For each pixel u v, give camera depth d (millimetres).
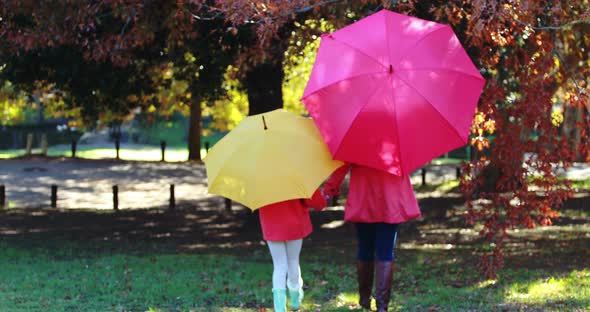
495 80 10898
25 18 14914
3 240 16250
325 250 15453
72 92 19172
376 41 7113
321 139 7582
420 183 31984
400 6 10594
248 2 10234
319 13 12289
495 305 8781
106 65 17359
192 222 21125
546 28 10062
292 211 7676
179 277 11320
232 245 16500
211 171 7570
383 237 7633
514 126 11281
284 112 7871
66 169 35906
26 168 35531
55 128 62906
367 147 6914
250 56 14859
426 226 20406
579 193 26609
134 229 19359
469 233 18656
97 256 13945
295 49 13344
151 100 22141
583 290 9695
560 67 12891
